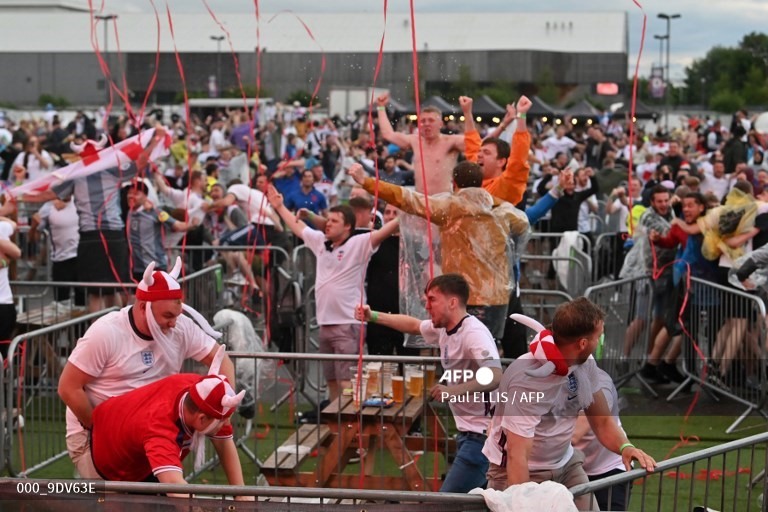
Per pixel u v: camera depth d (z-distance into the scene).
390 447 6.37
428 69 30.62
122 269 10.00
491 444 4.85
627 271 9.63
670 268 9.34
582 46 52.16
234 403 4.65
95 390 5.03
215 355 5.15
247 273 11.69
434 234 6.87
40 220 12.72
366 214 8.62
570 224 12.59
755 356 8.45
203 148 28.34
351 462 7.08
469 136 8.26
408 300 6.95
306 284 10.21
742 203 8.92
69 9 68.38
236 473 5.07
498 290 6.64
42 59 59.66
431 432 6.68
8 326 8.31
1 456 6.58
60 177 9.85
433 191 8.34
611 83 52.44
